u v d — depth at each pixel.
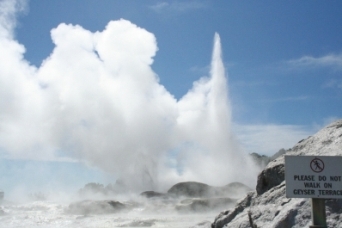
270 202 10.34
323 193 7.19
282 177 11.20
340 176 7.21
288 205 9.55
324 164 7.24
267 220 9.71
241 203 12.39
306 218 8.84
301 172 7.25
